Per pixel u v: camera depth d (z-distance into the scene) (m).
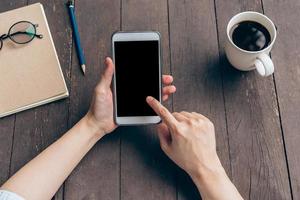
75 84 0.93
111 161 0.88
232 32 0.89
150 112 0.84
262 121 0.90
